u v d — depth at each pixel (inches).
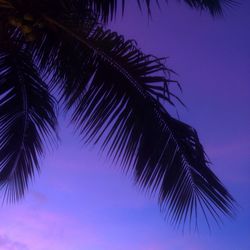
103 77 160.9
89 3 153.6
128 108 159.2
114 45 154.5
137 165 157.3
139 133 158.4
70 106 162.1
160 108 157.3
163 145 159.0
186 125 158.6
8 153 200.8
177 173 159.9
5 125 187.2
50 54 165.5
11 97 179.2
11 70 173.0
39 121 193.5
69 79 163.3
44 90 178.5
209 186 156.9
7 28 155.4
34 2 136.8
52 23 147.7
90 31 151.6
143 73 154.0
